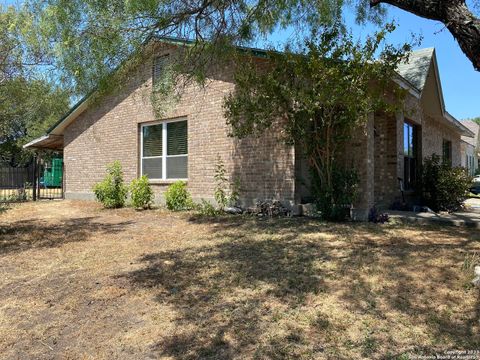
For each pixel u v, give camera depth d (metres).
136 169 13.14
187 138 11.69
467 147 27.69
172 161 12.19
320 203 8.58
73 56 5.04
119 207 12.35
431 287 4.32
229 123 9.09
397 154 10.71
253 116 8.44
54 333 3.70
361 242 6.48
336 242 6.54
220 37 6.66
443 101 13.02
